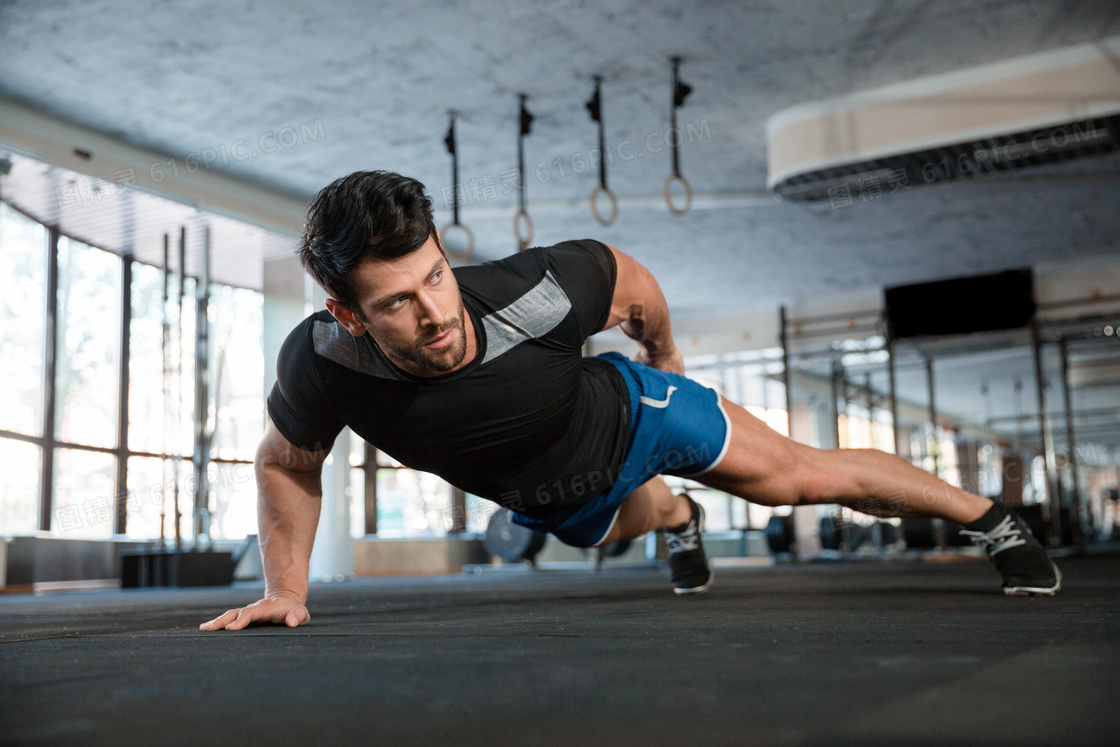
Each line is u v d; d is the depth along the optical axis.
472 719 0.67
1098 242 9.51
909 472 2.09
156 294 9.10
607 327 1.87
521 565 11.77
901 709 0.67
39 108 6.27
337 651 1.17
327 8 5.18
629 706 0.71
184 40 5.49
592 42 5.58
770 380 13.13
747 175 7.75
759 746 0.56
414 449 1.71
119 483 8.53
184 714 0.71
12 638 1.64
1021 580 2.18
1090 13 5.32
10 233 7.40
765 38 5.57
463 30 5.43
